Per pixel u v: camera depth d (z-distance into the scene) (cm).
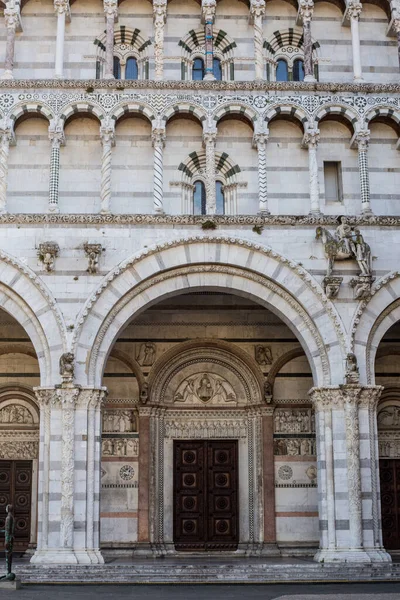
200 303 3522
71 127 3219
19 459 3441
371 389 2898
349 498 2817
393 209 3216
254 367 3491
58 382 2873
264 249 2998
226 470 3466
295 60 3469
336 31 3438
